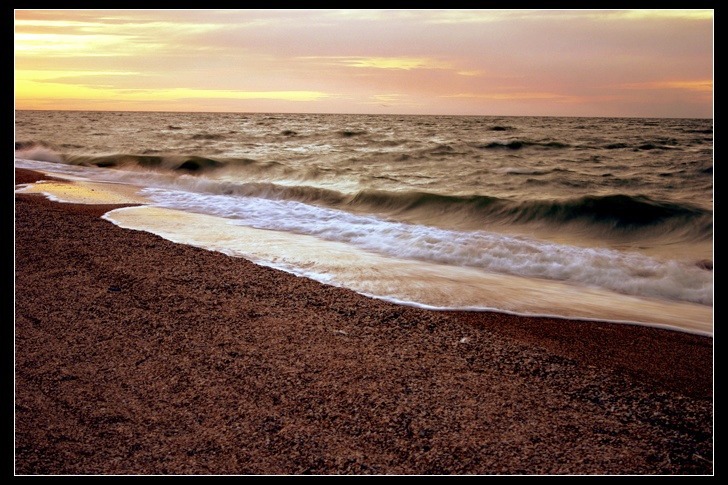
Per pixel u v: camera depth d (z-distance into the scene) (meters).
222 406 4.48
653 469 3.81
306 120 90.19
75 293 6.84
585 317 6.65
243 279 7.41
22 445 3.97
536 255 9.10
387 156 25.64
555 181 17.97
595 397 4.75
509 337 5.96
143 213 12.07
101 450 3.94
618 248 10.22
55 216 10.86
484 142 32.88
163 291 6.93
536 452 3.97
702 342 5.95
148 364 5.16
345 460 3.85
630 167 21.61
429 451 3.96
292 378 4.91
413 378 4.96
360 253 9.23
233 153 27.75
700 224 11.57
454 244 9.70
